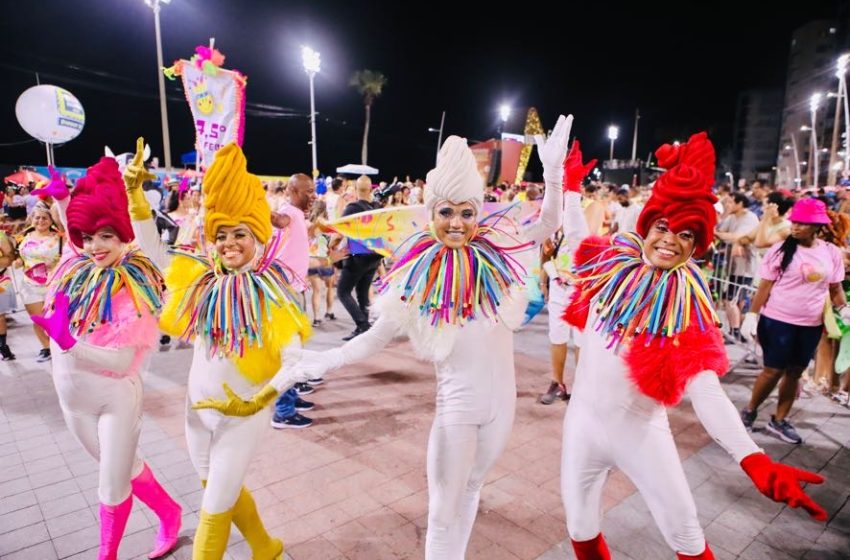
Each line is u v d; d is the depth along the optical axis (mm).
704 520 3172
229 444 2270
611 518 3156
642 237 2303
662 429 2146
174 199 6504
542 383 5328
